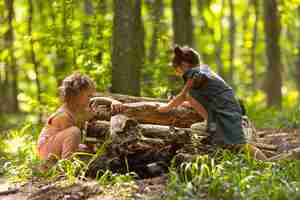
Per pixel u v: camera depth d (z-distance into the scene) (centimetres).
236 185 594
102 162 711
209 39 2514
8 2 1589
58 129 779
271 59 1916
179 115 812
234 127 747
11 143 998
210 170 673
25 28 1677
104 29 1234
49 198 644
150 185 654
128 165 712
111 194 632
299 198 568
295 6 2123
